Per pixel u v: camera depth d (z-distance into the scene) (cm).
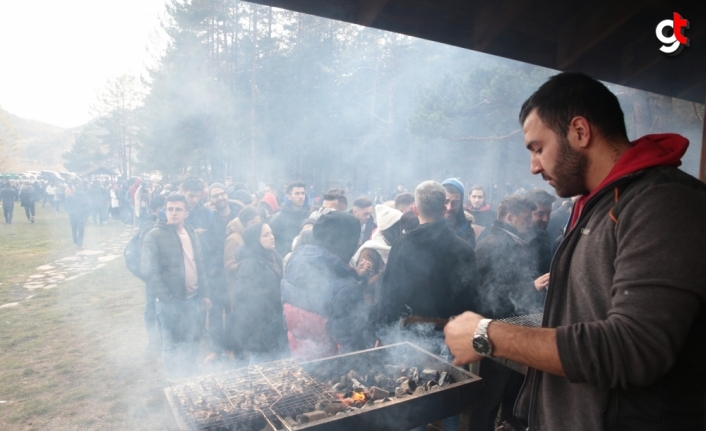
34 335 459
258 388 182
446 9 209
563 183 105
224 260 359
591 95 98
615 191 94
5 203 1445
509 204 278
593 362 83
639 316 79
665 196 84
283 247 449
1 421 292
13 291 646
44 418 296
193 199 412
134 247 377
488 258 267
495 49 226
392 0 199
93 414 301
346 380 197
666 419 89
